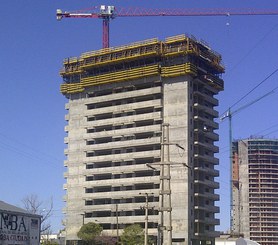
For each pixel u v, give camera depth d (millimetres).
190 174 131375
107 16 186500
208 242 136875
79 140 151375
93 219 140625
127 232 121875
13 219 59250
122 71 147000
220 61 151875
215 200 139750
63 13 187625
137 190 134875
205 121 140250
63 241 153250
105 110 147500
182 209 128625
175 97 137375
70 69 158625
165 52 141000
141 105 140750
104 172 141250
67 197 148250
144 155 134875
